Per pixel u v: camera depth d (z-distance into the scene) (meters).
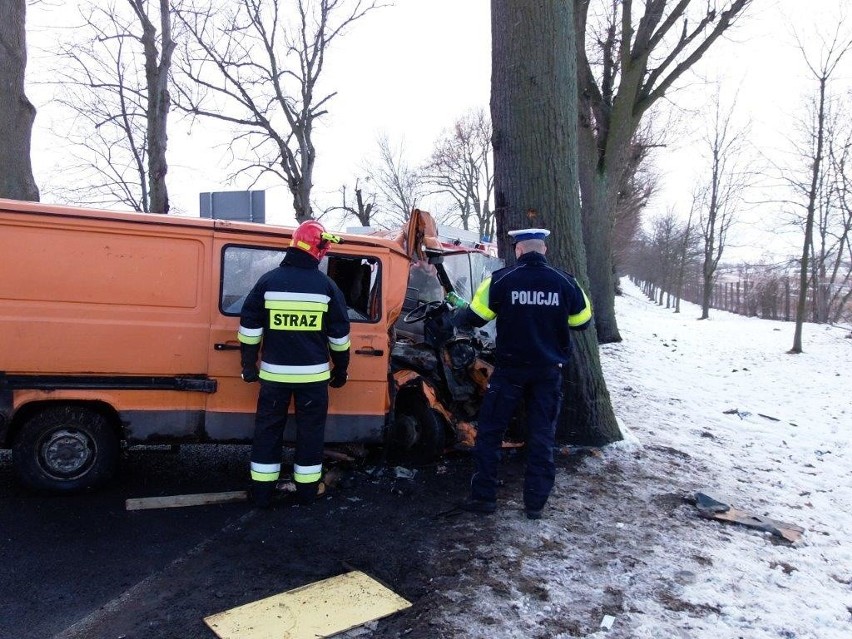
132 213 4.34
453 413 5.57
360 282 5.20
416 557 3.84
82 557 3.62
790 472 6.10
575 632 3.15
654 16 13.44
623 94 13.76
